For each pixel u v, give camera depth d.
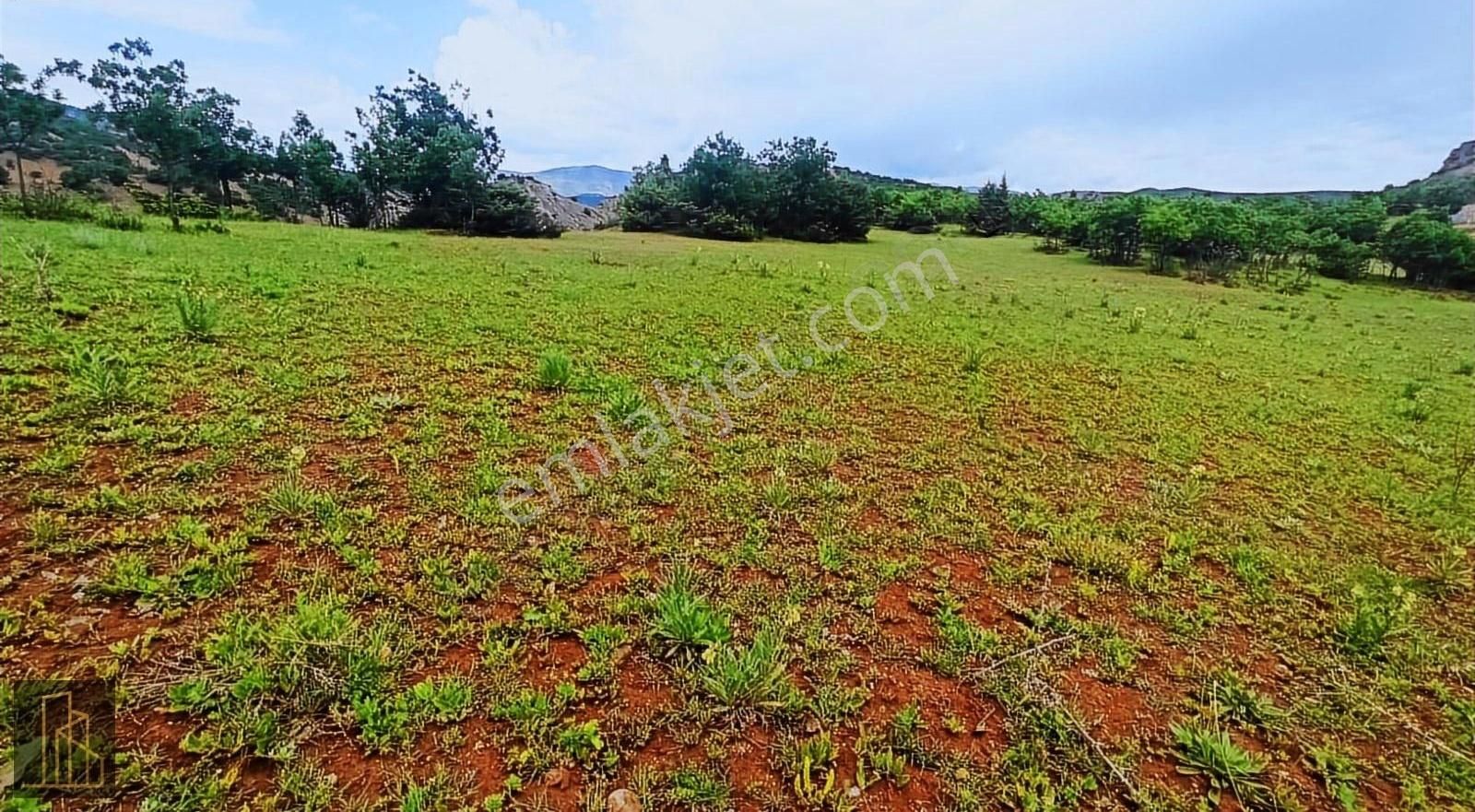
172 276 9.48
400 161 32.91
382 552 3.54
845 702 2.82
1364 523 4.94
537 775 2.38
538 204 39.03
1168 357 10.14
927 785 2.49
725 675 2.78
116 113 31.17
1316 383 9.20
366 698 2.58
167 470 4.04
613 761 2.46
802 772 2.47
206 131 35.19
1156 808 2.46
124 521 3.50
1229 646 3.40
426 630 3.01
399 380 6.23
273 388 5.57
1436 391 9.16
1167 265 26.92
